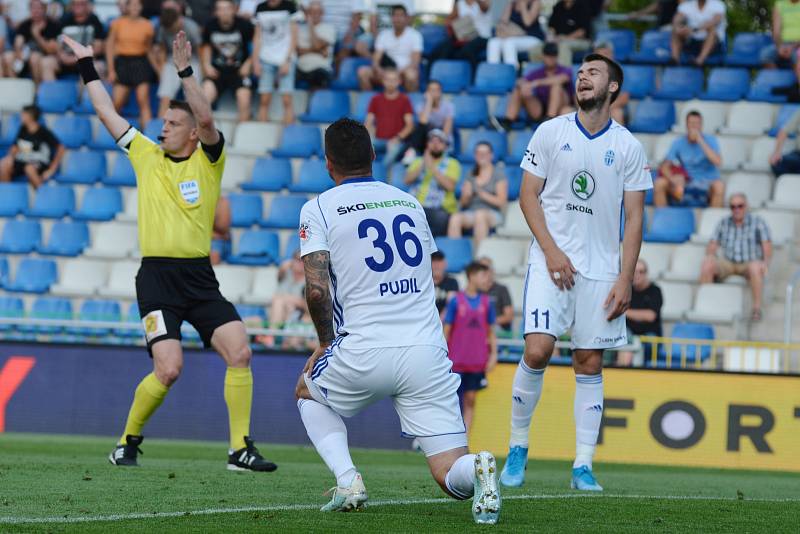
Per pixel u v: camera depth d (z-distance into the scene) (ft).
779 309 155.22
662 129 182.80
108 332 140.46
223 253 164.14
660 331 139.23
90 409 132.05
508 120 183.42
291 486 69.87
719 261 154.10
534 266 71.97
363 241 50.88
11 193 179.01
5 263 168.55
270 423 128.98
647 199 169.89
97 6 219.41
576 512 57.93
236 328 80.64
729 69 193.36
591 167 70.95
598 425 73.97
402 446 127.65
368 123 176.96
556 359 129.39
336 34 207.21
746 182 172.24
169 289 79.82
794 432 118.32
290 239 166.71
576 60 194.08
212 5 199.52
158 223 79.46
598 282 71.77
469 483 50.03
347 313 51.26
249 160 183.83
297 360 129.18
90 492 64.18
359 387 51.08
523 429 73.72
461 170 173.17
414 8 215.10
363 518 52.60
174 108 79.36
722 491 78.33
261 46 187.73
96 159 183.21
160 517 52.85
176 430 130.72
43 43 199.21
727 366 124.77
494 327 124.16
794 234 164.76
